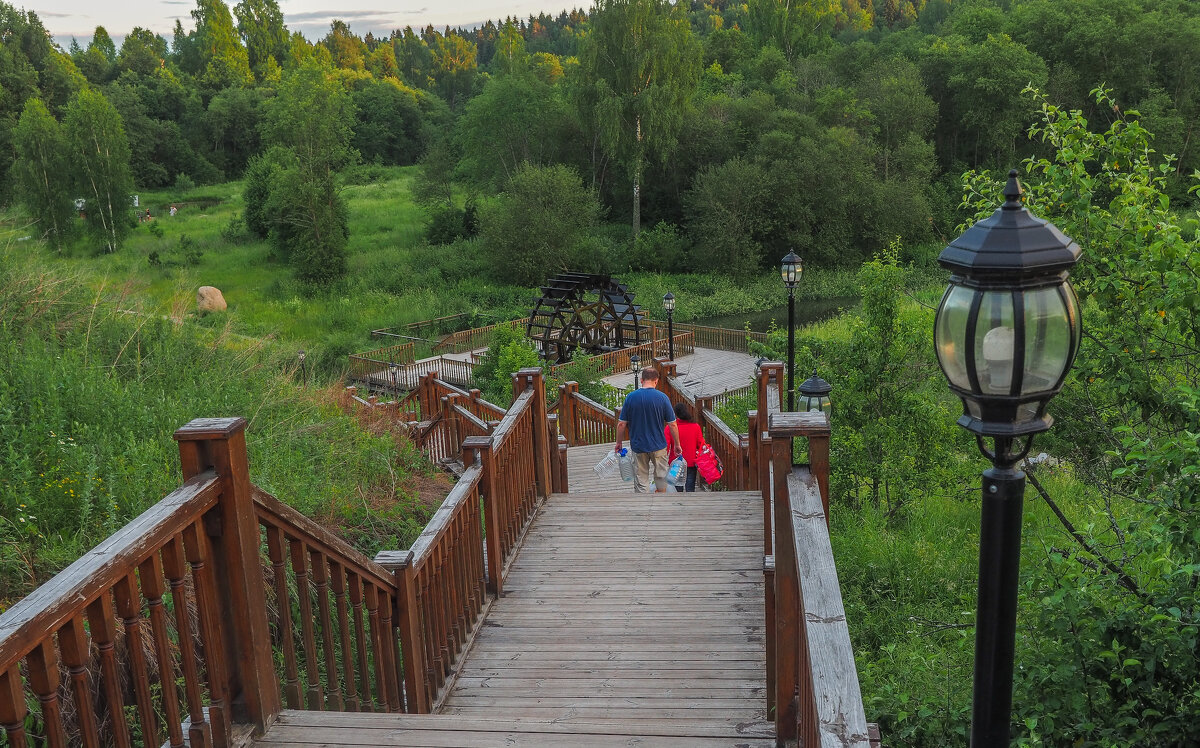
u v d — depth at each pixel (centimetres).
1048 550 456
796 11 7719
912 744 451
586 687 428
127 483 600
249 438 761
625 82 5056
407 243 5841
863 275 1040
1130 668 411
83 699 206
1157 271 503
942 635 611
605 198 6006
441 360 2841
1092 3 5847
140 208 7919
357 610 348
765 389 775
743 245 4988
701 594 529
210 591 264
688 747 312
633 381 2412
